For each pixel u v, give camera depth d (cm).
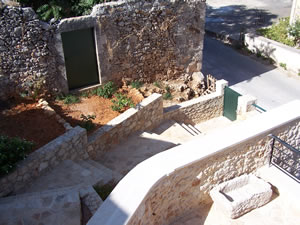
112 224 385
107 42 1260
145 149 984
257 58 2028
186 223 557
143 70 1414
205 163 543
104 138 952
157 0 1286
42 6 1220
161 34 1367
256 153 618
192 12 1384
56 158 777
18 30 1075
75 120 1094
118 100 1236
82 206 598
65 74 1223
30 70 1152
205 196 585
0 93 1122
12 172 679
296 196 602
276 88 1697
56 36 1148
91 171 764
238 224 561
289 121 627
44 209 569
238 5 3095
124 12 1240
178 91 1471
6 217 551
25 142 747
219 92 1370
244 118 1230
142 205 434
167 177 488
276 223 563
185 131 1191
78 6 1285
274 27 2238
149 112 1139
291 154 702
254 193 577
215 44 2252
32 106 1123
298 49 1894
